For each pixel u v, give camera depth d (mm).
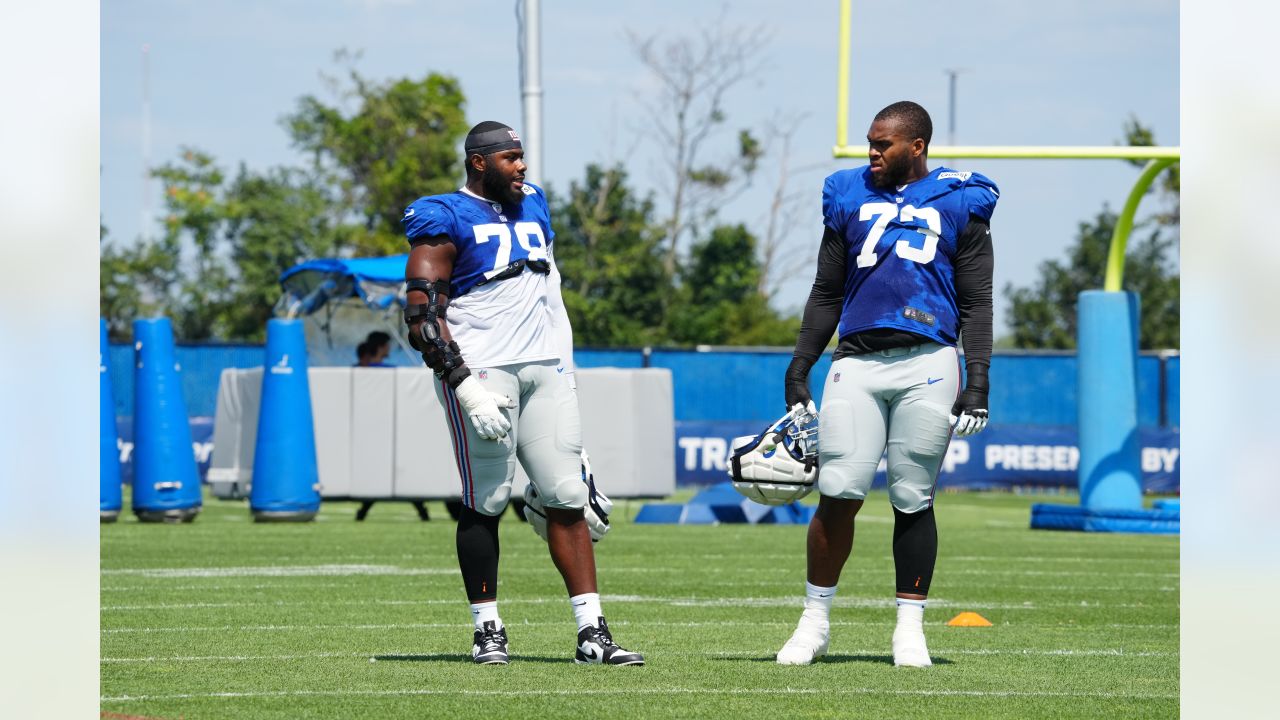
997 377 93875
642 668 18812
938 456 19219
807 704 16172
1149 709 16203
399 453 53625
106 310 147625
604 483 54375
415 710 15562
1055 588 31953
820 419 19422
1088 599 29688
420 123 154500
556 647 21359
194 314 150250
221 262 152125
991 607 28094
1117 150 52062
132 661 19484
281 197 152500
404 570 34344
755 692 16922
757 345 144250
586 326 147625
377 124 154000
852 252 19328
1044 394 93688
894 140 19109
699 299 157625
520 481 52594
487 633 19281
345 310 66812
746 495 20438
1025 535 50312
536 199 19672
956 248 19156
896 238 19000
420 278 18781
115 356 89875
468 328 18953
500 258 18953
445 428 53781
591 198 157375
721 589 30953
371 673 18266
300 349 51875
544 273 19391
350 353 66875
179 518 51219
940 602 28922
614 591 30531
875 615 26484
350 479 53500
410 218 18906
